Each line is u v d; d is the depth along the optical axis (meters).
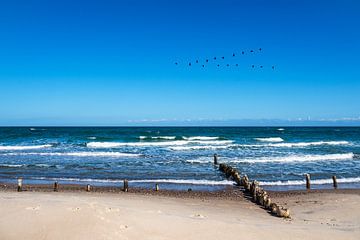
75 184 25.50
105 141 64.50
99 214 11.03
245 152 46.22
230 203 19.39
